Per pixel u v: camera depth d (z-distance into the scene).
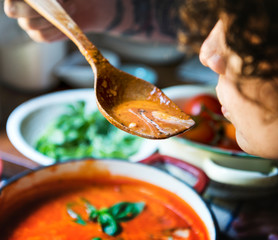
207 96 0.94
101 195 0.70
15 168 0.80
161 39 1.03
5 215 0.63
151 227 0.64
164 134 0.49
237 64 0.43
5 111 1.12
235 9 0.39
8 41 1.11
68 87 1.33
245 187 0.78
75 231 0.62
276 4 0.38
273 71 0.41
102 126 0.98
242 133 0.47
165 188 0.70
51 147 0.90
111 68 0.57
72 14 0.80
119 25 0.92
